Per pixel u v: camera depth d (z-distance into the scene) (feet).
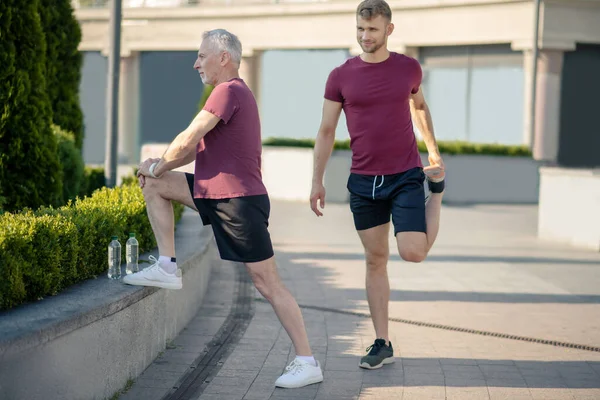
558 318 27.27
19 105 25.54
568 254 43.04
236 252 18.48
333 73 20.01
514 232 53.36
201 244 26.81
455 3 94.17
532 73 85.87
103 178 39.75
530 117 86.22
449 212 67.46
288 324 19.22
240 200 18.13
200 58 18.17
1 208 25.00
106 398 17.43
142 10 114.11
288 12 104.27
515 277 35.45
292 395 18.72
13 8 25.26
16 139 25.53
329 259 39.68
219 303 28.37
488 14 92.27
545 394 19.21
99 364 16.96
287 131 109.60
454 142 81.15
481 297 30.71
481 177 80.64
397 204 19.69
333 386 19.45
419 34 97.50
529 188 81.82
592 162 94.99
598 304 29.78
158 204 18.76
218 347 22.59
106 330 17.24
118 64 36.76
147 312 20.11
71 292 17.72
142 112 120.78
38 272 16.69
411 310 28.19
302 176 73.61
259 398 18.45
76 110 35.70
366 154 19.86
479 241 48.14
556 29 89.76
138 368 19.56
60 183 27.02
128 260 20.24
